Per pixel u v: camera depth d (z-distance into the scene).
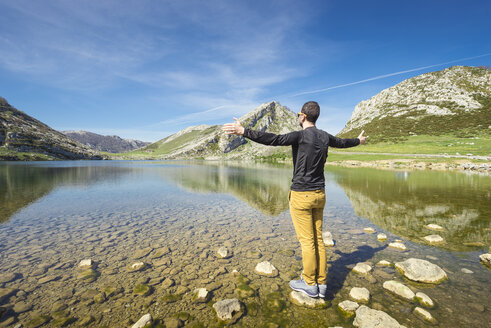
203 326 2.71
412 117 119.75
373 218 7.68
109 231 6.44
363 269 4.05
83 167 46.53
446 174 25.41
